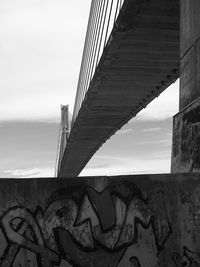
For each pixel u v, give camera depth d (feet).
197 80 34.45
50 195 22.29
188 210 23.49
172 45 85.66
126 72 100.12
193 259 23.02
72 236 22.13
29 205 22.02
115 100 123.03
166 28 79.00
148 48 87.45
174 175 23.73
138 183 23.29
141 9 72.08
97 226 22.48
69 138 178.09
